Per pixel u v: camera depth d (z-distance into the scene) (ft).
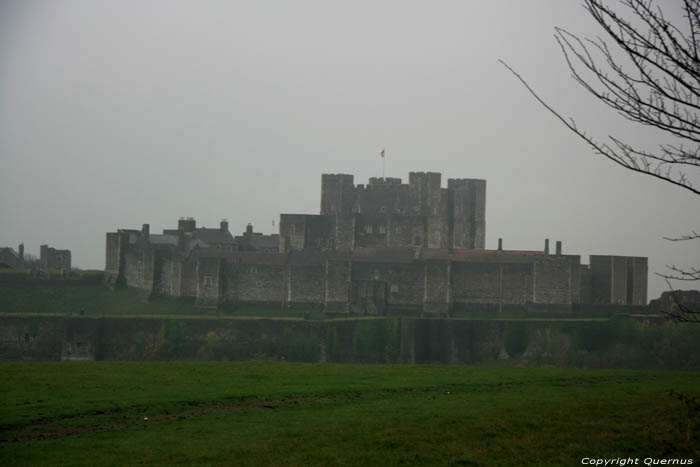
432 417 177.58
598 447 149.59
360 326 518.78
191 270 616.39
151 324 532.73
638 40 93.04
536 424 167.84
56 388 214.07
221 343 521.65
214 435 162.71
